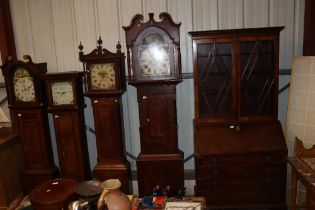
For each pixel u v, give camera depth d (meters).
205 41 3.07
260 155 3.11
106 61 3.26
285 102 3.66
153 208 2.28
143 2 3.60
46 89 3.42
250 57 3.16
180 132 3.85
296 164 2.69
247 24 3.55
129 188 3.57
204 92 3.29
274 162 3.12
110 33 3.71
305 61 3.23
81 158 3.59
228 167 3.15
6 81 3.44
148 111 3.33
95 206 2.11
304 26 3.46
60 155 3.60
